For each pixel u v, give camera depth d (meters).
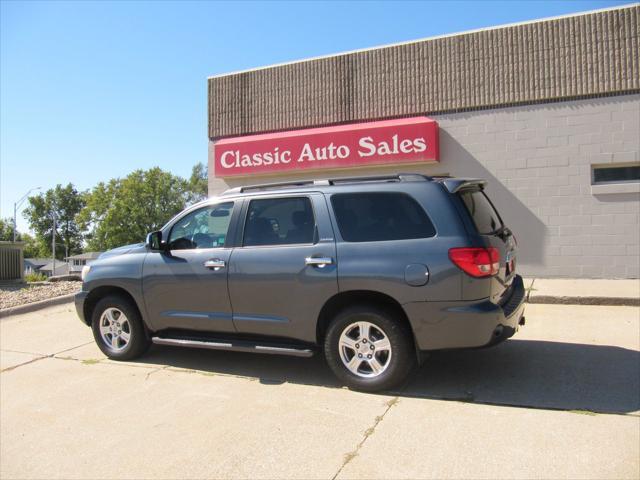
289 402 4.83
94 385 5.55
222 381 5.51
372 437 4.05
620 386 4.90
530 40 11.04
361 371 5.04
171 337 6.05
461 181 5.09
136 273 6.12
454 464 3.58
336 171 12.52
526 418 4.27
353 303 5.06
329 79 12.77
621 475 3.36
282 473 3.60
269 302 5.36
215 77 14.06
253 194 5.69
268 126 13.39
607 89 10.48
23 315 9.70
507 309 4.94
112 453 4.02
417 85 11.93
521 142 11.11
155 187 82.44
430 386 5.09
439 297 4.65
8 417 4.80
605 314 7.91
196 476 3.62
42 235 107.12
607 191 10.52
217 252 5.68
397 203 5.02
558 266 10.91
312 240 5.25
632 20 10.34
